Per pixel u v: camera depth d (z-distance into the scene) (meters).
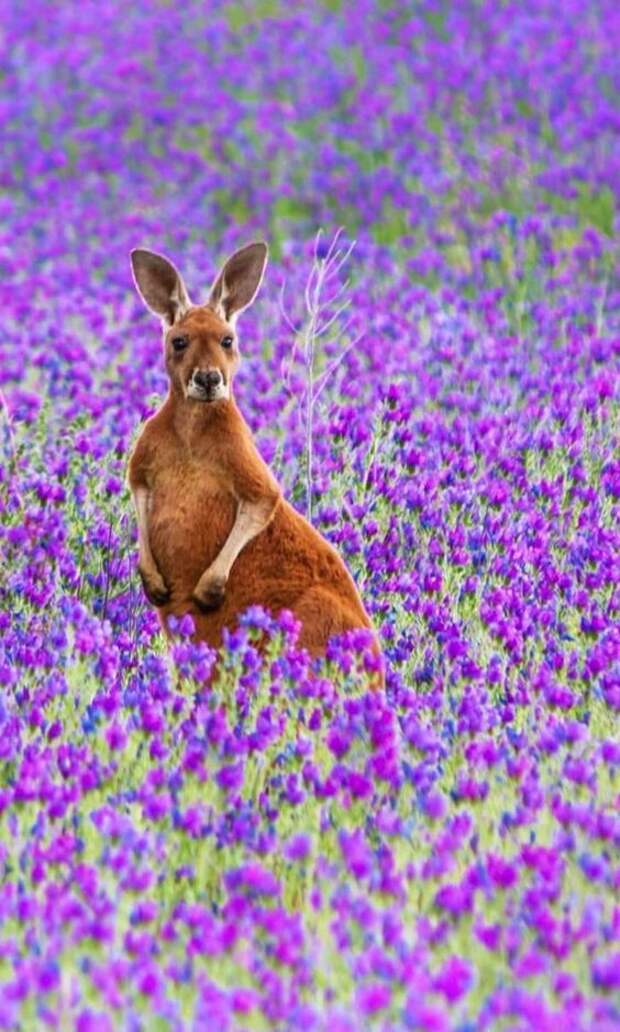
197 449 10.95
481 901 8.25
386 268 22.44
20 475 14.32
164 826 8.93
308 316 19.48
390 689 11.12
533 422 15.66
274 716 9.98
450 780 9.66
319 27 34.03
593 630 11.55
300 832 8.68
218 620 10.94
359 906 7.95
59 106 32.47
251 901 8.34
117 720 10.06
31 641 11.29
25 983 7.23
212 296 11.45
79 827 9.01
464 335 18.39
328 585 10.99
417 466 14.22
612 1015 7.17
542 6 32.97
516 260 21.59
